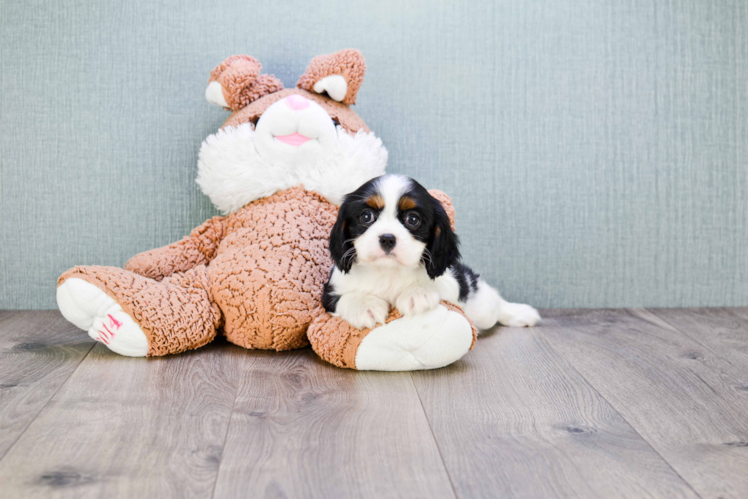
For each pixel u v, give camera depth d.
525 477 0.91
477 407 1.17
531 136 1.97
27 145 1.89
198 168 1.77
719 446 1.02
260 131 1.63
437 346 1.35
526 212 1.99
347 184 1.65
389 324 1.35
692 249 2.05
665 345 1.61
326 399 1.20
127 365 1.39
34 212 1.91
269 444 1.00
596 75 1.97
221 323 1.54
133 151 1.91
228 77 1.70
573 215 2.01
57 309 1.94
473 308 1.65
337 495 0.86
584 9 1.95
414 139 1.95
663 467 0.94
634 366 1.44
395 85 1.93
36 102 1.88
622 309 2.03
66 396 1.20
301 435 1.04
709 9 1.98
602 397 1.24
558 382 1.32
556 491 0.87
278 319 1.48
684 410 1.18
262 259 1.53
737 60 2.00
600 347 1.59
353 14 1.91
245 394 1.22
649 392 1.27
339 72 1.71
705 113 2.01
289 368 1.39
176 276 1.57
